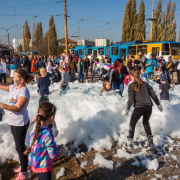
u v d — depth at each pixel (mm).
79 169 3295
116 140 4180
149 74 12039
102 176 3107
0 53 27500
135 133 4309
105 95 6328
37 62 11250
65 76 7793
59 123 4383
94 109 5016
